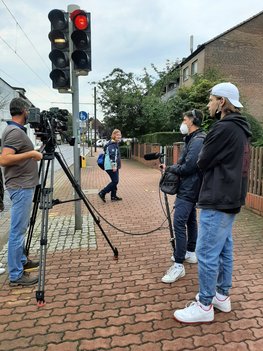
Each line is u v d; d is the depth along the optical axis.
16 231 3.40
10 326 2.73
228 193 2.46
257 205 6.16
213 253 2.60
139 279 3.56
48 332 2.64
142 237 4.99
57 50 4.90
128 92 23.23
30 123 3.21
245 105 21.88
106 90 23.56
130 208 7.07
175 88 31.66
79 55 4.86
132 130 24.00
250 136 2.58
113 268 3.85
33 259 4.14
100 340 2.53
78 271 3.78
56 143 3.60
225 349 2.39
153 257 4.18
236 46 26.17
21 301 3.14
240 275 3.59
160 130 22.73
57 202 3.72
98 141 56.25
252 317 2.79
